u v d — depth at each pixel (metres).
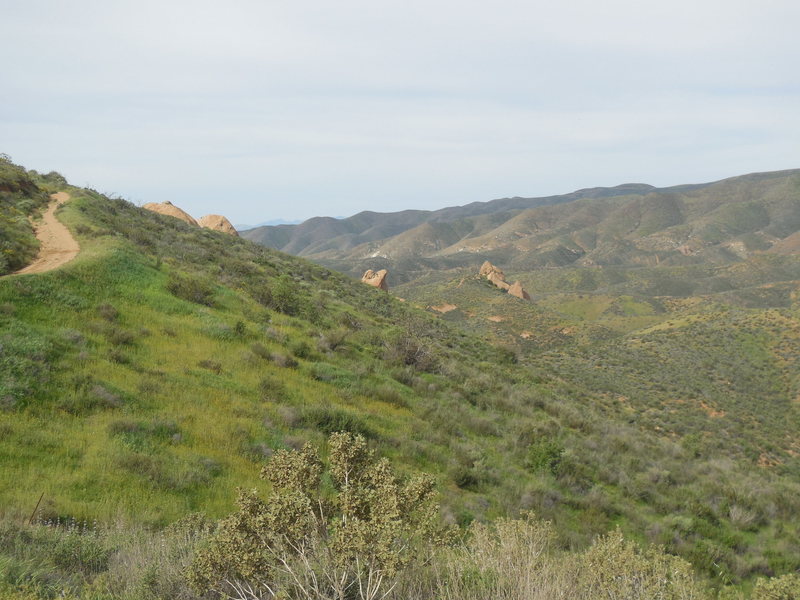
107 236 28.08
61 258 23.27
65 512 7.95
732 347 71.50
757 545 14.92
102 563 5.76
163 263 27.48
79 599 4.18
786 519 17.91
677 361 67.00
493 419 21.34
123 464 9.80
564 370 58.03
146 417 12.09
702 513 16.09
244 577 3.37
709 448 32.22
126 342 16.30
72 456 9.73
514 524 4.95
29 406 10.86
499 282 132.88
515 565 4.34
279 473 3.58
